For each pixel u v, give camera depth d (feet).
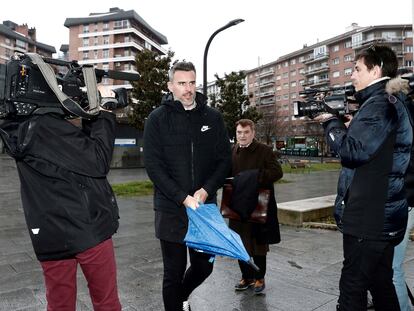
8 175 62.08
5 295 11.54
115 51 266.57
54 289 6.50
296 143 215.10
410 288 11.64
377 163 6.83
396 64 7.41
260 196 11.03
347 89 8.23
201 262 8.58
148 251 16.92
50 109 6.28
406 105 7.19
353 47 248.73
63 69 7.01
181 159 8.51
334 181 56.29
